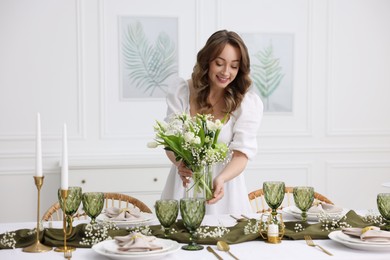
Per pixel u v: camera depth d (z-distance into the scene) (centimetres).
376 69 552
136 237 204
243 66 285
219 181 263
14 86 505
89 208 239
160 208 226
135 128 521
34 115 508
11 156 505
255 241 226
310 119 545
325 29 544
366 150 552
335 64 547
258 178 538
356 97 551
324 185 547
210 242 220
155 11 519
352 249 211
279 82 539
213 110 302
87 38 512
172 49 522
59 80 511
